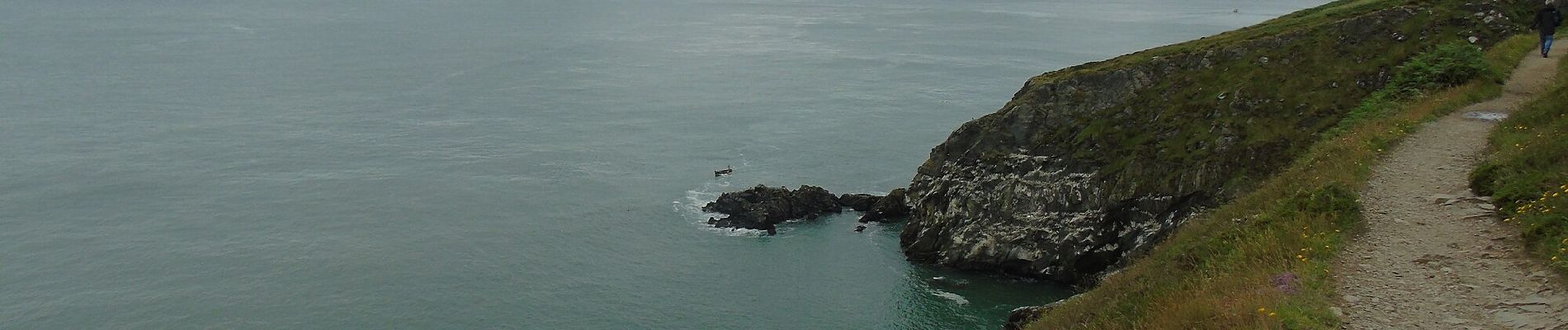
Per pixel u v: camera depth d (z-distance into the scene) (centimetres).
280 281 5578
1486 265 1812
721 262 5753
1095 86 5534
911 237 5916
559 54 16500
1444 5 5166
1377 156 2781
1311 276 1856
